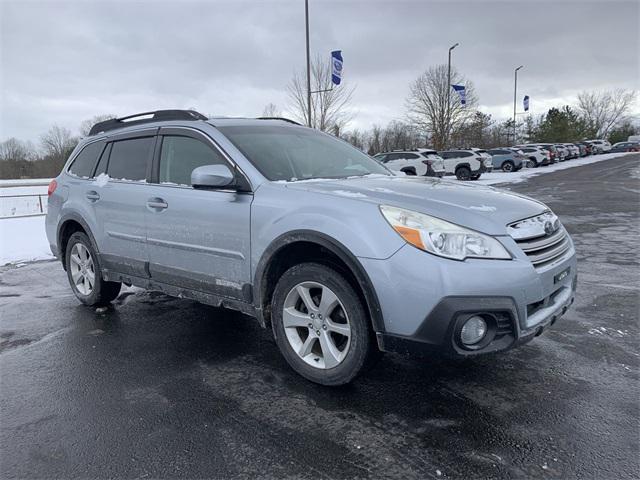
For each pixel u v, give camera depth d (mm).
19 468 2498
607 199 14742
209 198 3680
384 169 4641
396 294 2781
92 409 3074
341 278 3041
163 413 3000
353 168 4301
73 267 5332
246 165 3584
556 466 2410
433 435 2688
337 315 3180
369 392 3180
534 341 3936
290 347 3375
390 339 2855
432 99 37062
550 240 3176
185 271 3928
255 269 3422
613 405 2959
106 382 3445
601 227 9695
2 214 15539
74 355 3936
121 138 4707
